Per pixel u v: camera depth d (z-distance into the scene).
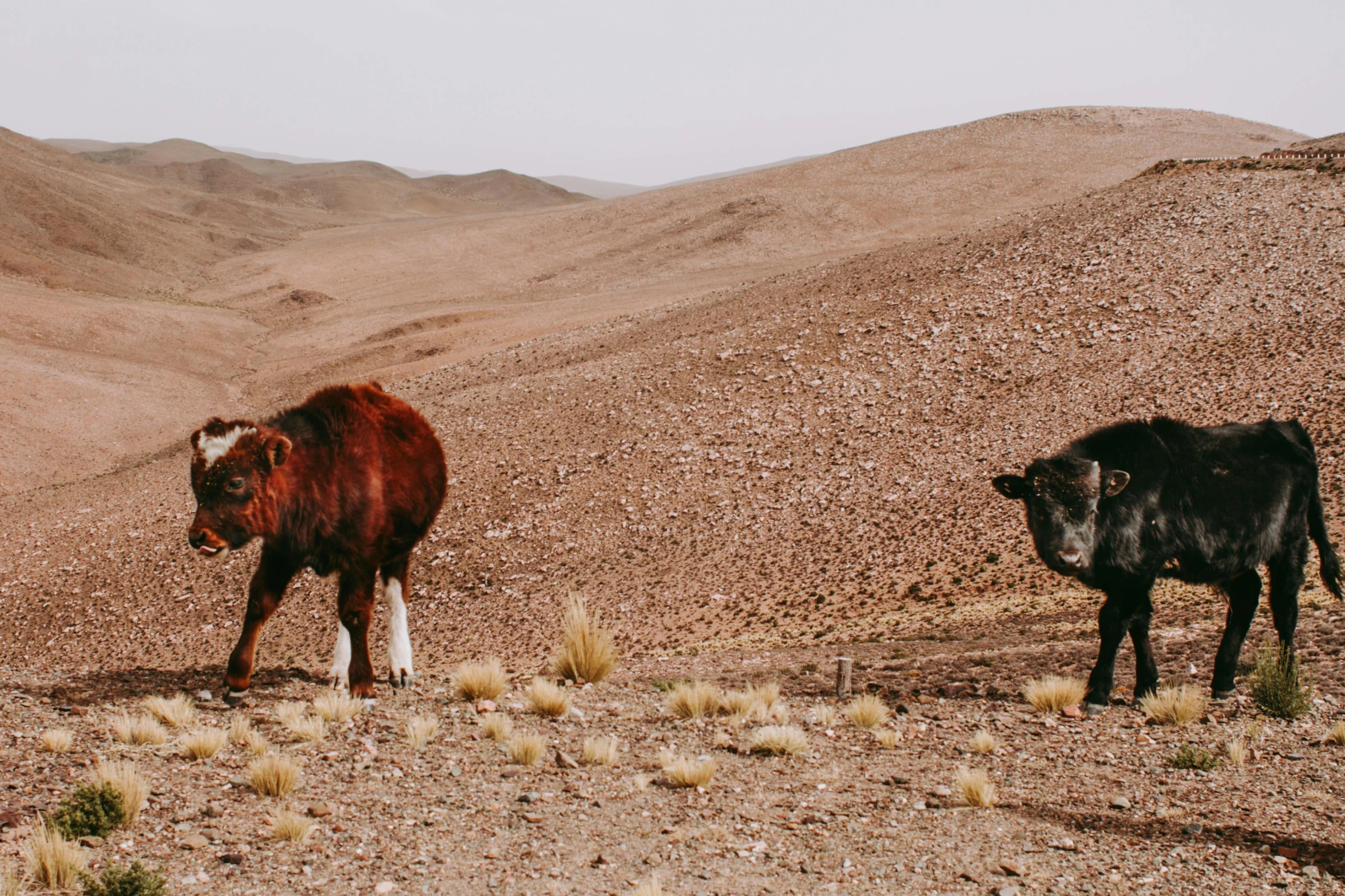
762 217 175.00
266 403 104.38
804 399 55.41
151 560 45.88
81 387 98.25
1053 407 47.09
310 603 37.59
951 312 62.16
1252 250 58.62
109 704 8.88
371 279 180.25
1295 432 9.88
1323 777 6.97
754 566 38.75
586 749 7.84
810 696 11.57
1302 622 13.69
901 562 35.34
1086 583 9.36
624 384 62.31
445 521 47.56
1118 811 6.57
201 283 181.00
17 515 59.06
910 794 7.07
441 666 29.97
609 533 44.41
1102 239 66.69
